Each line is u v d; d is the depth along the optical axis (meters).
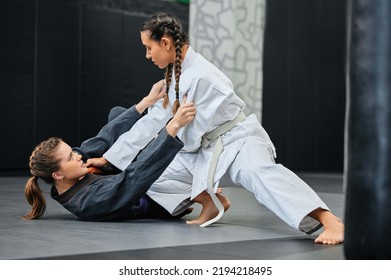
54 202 9.29
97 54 20.09
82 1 19.77
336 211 8.79
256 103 18.47
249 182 6.07
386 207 3.66
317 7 25.03
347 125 3.82
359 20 3.71
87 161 7.02
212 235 5.98
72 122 19.67
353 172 3.76
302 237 5.97
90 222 6.89
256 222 7.21
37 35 19.00
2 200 9.77
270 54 23.70
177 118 6.29
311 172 24.11
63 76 19.47
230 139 6.38
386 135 3.63
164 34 6.36
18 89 18.69
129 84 20.77
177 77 6.34
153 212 7.36
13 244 5.30
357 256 3.79
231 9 17.03
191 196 6.64
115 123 7.39
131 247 5.18
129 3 20.66
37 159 6.76
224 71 17.00
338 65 25.78
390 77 3.62
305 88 24.88
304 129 24.94
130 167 6.66
